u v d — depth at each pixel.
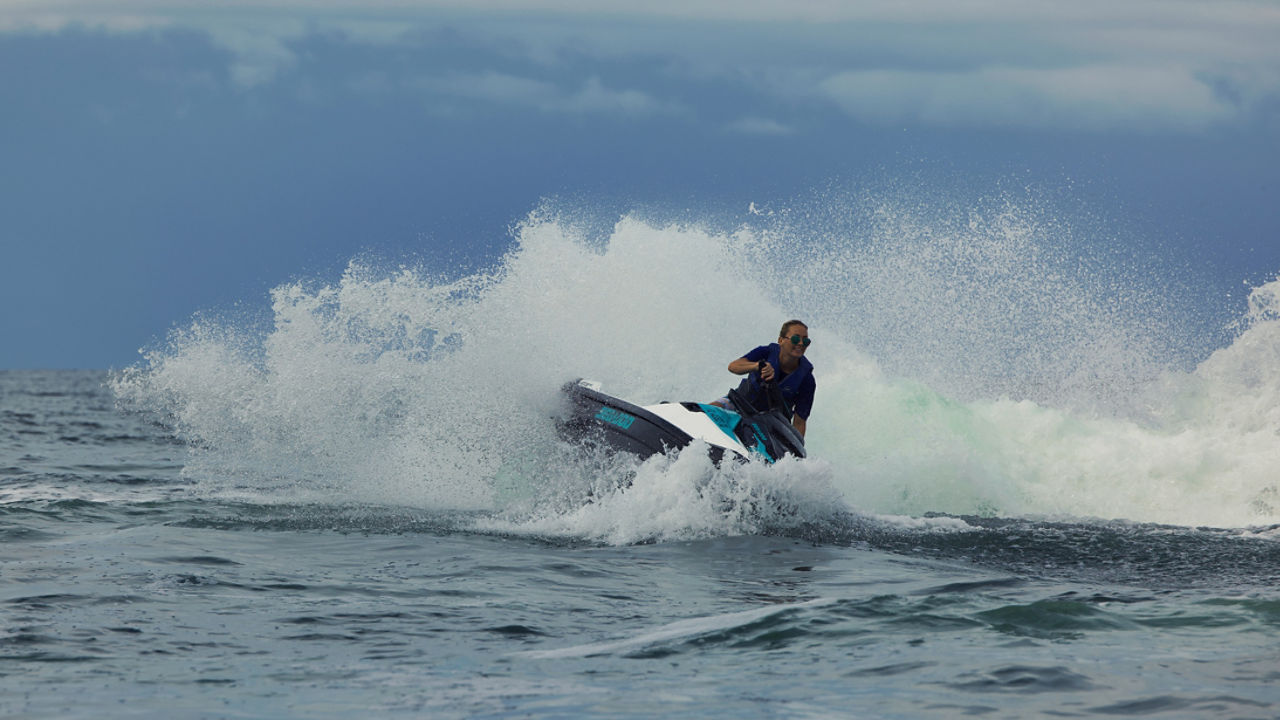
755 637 20.67
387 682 17.75
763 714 16.28
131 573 25.67
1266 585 25.94
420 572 26.56
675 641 20.44
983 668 18.59
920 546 31.14
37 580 24.75
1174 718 16.09
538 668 18.67
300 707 16.45
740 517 33.12
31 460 59.59
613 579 26.16
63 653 18.97
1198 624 21.53
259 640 20.20
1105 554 30.14
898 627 21.25
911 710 16.48
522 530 32.88
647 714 16.25
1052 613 22.17
